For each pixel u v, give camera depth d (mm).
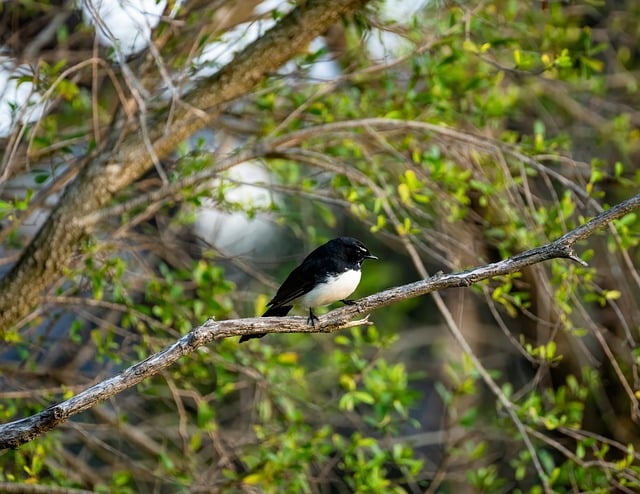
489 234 12430
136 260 13844
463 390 12891
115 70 13203
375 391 12141
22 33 14508
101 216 11531
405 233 11555
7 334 11586
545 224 12164
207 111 11883
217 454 13352
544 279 12000
